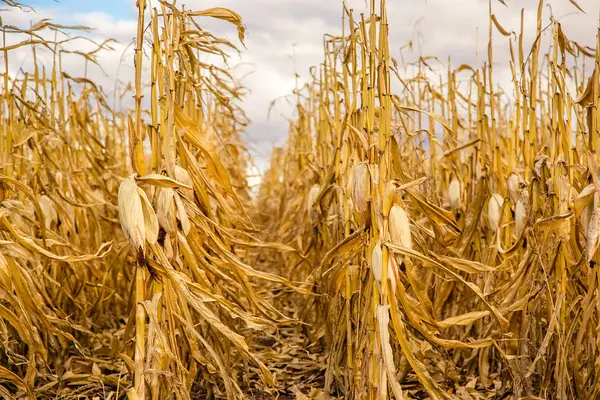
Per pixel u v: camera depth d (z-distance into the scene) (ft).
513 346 7.90
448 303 9.82
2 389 7.29
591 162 6.27
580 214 6.59
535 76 7.94
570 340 7.25
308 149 14.10
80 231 11.34
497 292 8.00
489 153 9.73
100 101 12.85
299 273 12.96
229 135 16.94
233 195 7.32
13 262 6.89
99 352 9.64
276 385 8.89
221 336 8.18
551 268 7.27
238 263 6.73
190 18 7.48
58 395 8.21
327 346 9.59
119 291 12.68
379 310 5.76
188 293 5.92
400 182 6.21
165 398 6.36
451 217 6.31
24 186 7.41
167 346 6.00
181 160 7.02
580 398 7.07
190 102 8.63
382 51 6.06
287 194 17.74
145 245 6.07
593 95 6.72
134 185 5.81
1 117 9.30
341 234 8.64
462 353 9.89
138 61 6.12
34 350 7.21
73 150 12.23
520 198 7.89
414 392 8.38
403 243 5.90
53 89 10.59
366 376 6.47
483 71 9.56
